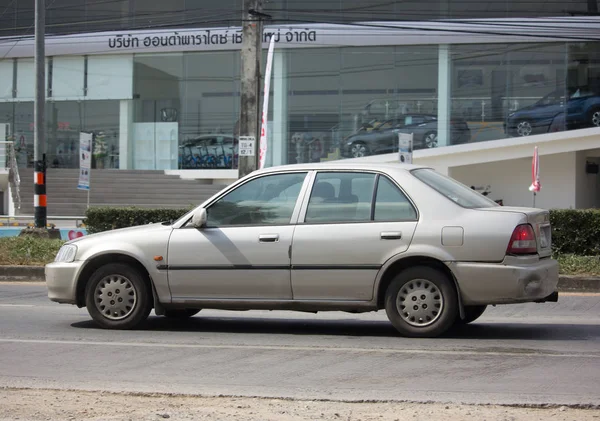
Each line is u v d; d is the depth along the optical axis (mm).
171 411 5566
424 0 30422
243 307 8773
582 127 29938
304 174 8844
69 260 9312
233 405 5754
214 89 32312
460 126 30625
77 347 8148
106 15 32781
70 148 33719
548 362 7316
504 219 8234
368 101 31094
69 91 33656
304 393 6160
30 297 12781
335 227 8516
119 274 9156
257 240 8656
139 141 33000
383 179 8602
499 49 30359
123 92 33094
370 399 5895
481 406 5730
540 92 30234
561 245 16312
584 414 5523
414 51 30797
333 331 9242
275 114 31547
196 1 32000
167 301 8945
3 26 33969
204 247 8789
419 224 8336
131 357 7625
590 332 9125
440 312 8320
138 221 19328
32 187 31688
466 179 31297
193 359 7520
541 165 30578
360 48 31047
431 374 6820
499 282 8109
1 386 6406
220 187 30984
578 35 29656
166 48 32250
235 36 31594
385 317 10531
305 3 31109
